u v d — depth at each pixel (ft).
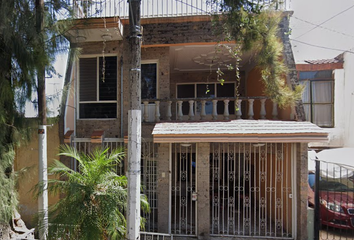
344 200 21.15
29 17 14.87
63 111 22.13
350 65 30.86
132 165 11.43
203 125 20.34
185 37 22.84
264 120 21.11
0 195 14.20
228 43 22.53
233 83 34.24
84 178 13.19
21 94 15.44
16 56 14.20
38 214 13.50
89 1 18.79
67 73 23.41
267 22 16.56
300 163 19.42
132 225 11.28
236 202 26.86
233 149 21.75
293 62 20.94
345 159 27.99
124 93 23.59
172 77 35.22
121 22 22.59
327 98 32.01
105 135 24.06
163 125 20.62
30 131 16.26
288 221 20.57
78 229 12.17
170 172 20.65
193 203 26.50
